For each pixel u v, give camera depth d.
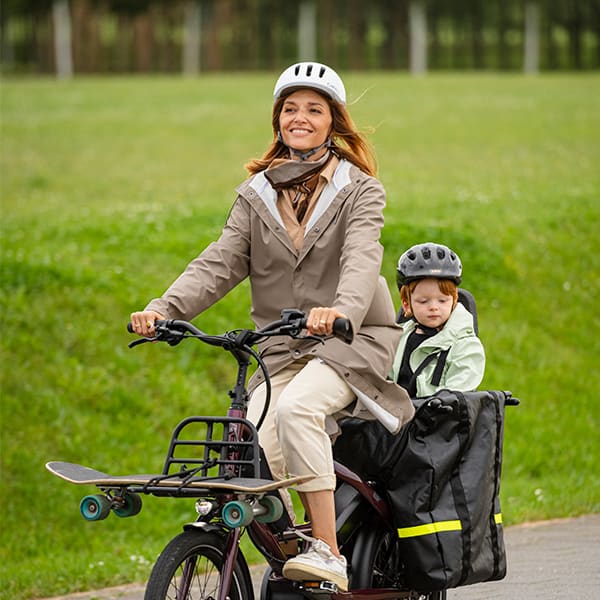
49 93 114.38
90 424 30.00
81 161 68.94
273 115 14.95
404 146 71.94
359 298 13.25
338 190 14.27
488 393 14.91
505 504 26.78
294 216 14.46
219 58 198.75
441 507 14.32
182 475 12.69
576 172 59.75
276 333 12.91
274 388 14.31
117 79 143.50
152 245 40.06
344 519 14.46
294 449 13.39
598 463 31.48
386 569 15.16
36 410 29.92
